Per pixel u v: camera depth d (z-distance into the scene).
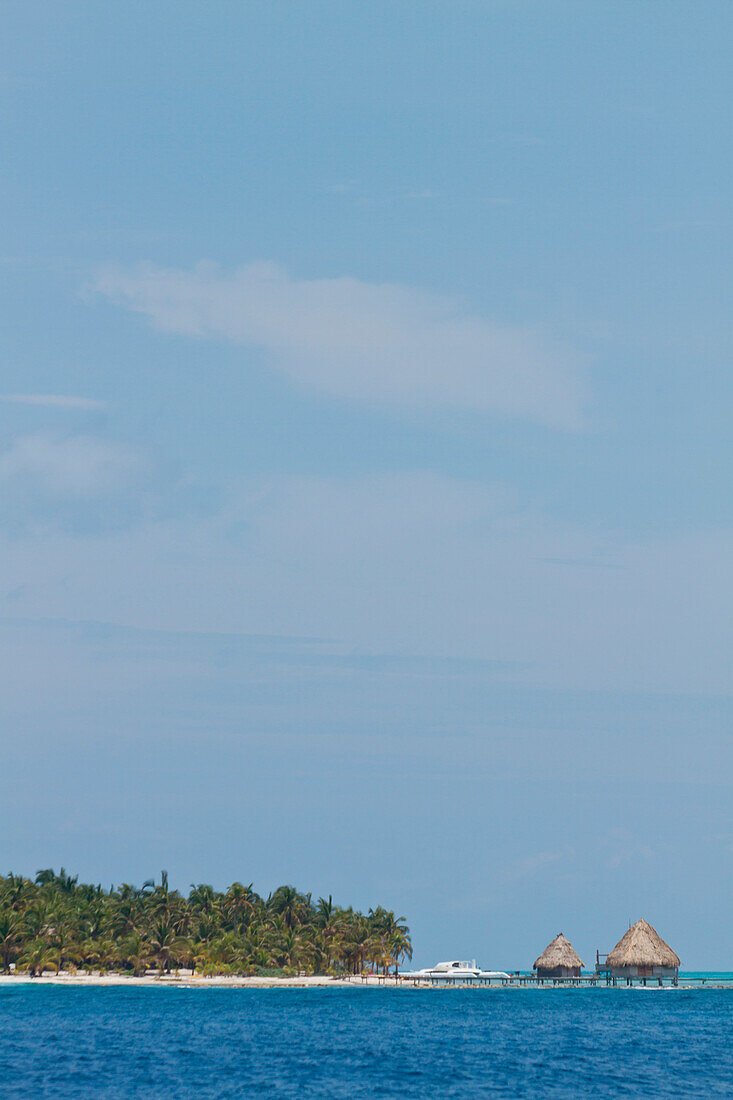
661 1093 140.00
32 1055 171.12
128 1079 146.50
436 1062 170.12
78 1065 160.12
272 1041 196.50
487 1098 135.50
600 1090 142.50
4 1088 138.00
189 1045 187.62
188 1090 138.12
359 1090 140.38
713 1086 146.62
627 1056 181.88
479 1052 185.75
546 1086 145.62
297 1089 140.38
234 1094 135.88
